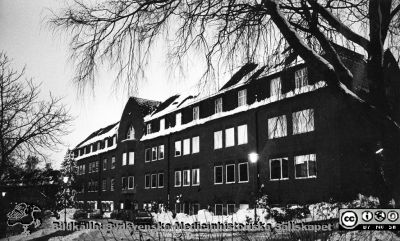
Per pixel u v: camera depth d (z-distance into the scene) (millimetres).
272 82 8844
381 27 7184
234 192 30781
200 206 35094
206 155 34844
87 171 64938
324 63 6539
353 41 7383
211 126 34500
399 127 6574
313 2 7402
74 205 63688
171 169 40562
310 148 23984
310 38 8289
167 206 40031
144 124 47375
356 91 8164
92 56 7250
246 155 29781
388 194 7324
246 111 29953
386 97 7031
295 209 19422
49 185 23609
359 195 19984
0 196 21188
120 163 52188
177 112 40938
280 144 26531
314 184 23641
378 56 7055
